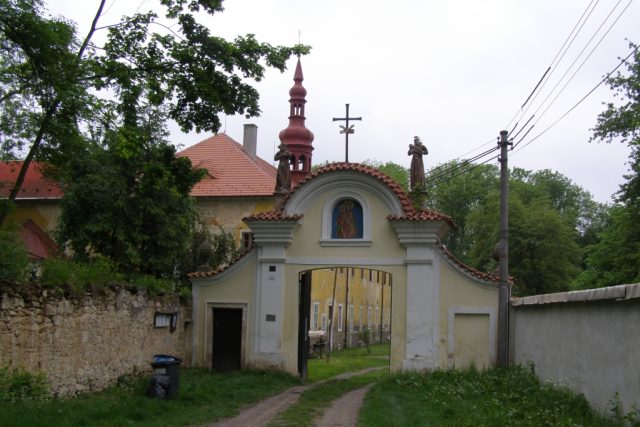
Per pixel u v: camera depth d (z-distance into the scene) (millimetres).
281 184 23219
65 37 16141
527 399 14125
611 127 28219
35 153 18125
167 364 15102
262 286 22078
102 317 16359
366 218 21547
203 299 22766
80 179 25797
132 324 18109
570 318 13844
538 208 52406
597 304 12062
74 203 25938
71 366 14812
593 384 12180
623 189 30109
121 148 17578
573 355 13539
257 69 17516
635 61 27594
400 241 21047
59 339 14352
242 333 22234
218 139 40562
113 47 17141
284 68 17812
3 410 10469
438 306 20938
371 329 55656
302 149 37438
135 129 17641
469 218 55312
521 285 50031
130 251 25578
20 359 12938
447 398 15273
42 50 15812
